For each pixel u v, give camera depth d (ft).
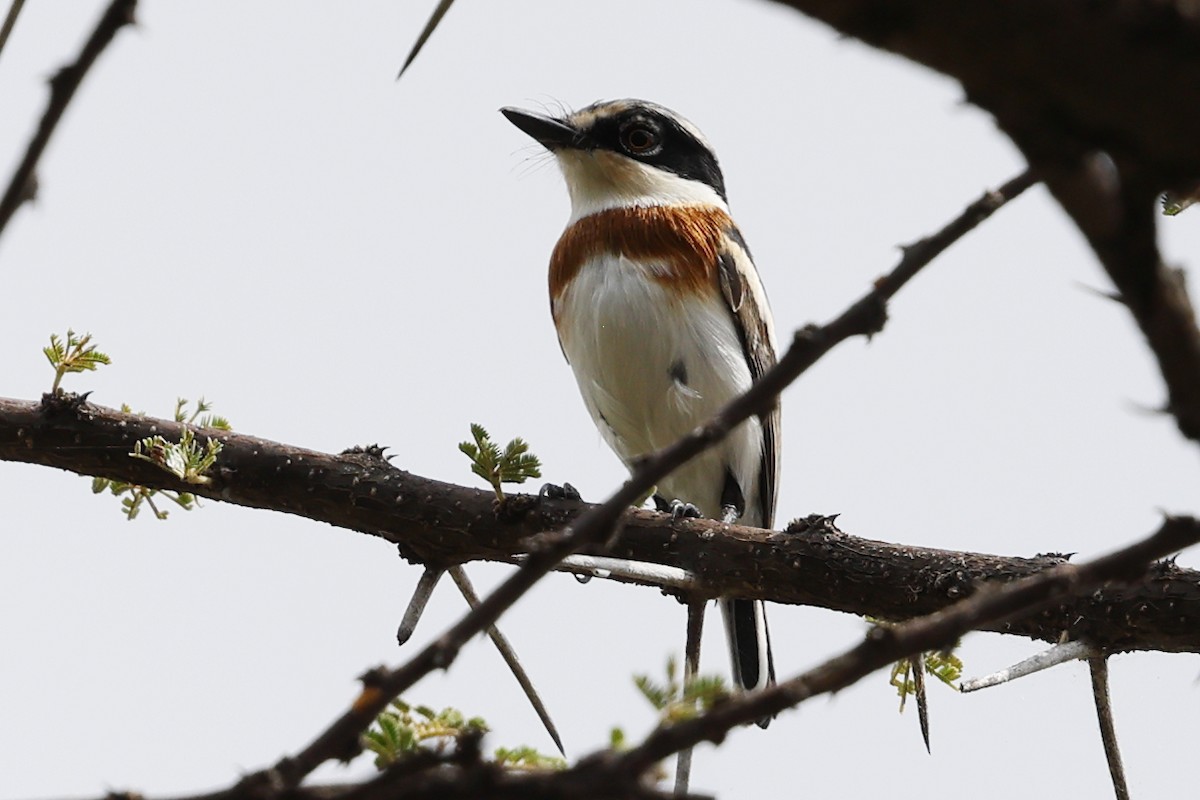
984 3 9.04
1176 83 9.29
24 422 30.37
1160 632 24.40
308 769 14.57
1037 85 9.50
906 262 15.67
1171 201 15.52
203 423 31.78
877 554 28.43
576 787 12.80
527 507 30.25
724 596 29.94
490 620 15.37
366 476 30.81
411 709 18.38
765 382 15.67
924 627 14.15
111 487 31.45
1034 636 25.90
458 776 12.97
